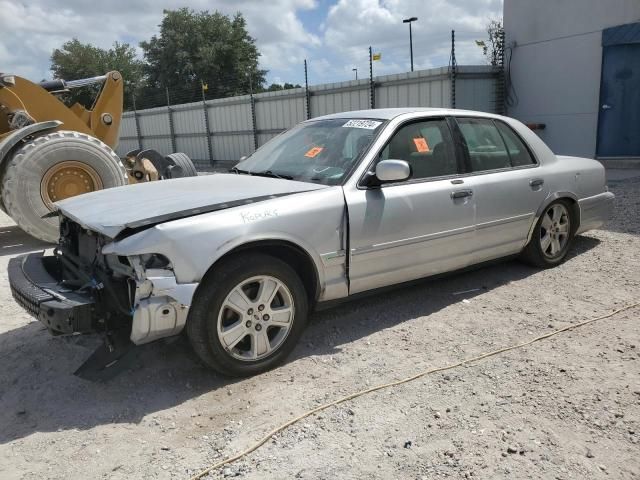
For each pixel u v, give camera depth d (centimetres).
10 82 841
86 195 427
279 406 329
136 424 317
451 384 346
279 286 366
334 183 405
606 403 319
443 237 451
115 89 997
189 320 338
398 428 302
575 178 572
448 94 1449
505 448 282
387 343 409
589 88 1387
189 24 4925
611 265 576
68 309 326
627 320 436
